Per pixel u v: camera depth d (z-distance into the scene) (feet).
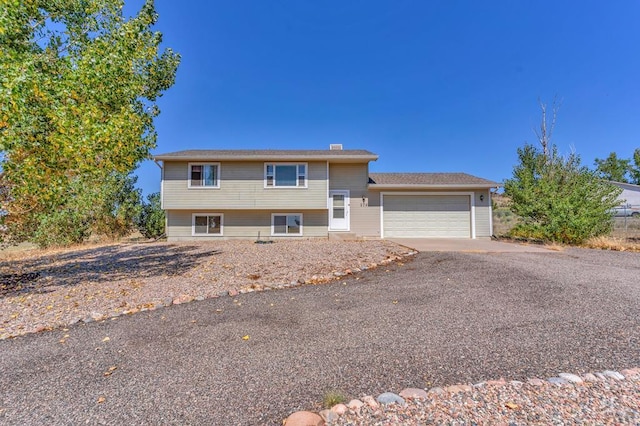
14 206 33.65
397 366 9.29
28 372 9.69
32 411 7.69
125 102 26.68
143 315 14.97
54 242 46.42
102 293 18.74
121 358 10.50
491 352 9.96
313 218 48.29
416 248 32.50
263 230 47.96
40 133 20.97
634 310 13.25
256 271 23.84
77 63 22.34
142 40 29.66
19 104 17.78
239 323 13.46
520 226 45.32
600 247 34.14
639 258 26.02
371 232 48.37
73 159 21.93
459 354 9.91
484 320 12.75
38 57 23.91
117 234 55.67
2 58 18.71
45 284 21.43
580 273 19.76
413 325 12.50
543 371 8.73
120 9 31.32
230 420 7.08
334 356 10.09
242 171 46.62
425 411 7.05
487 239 46.44
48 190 22.71
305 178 46.85
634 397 7.37
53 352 11.12
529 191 43.55
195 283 20.53
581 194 40.16
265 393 8.13
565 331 11.37
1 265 29.48
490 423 6.56
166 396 8.15
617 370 8.68
